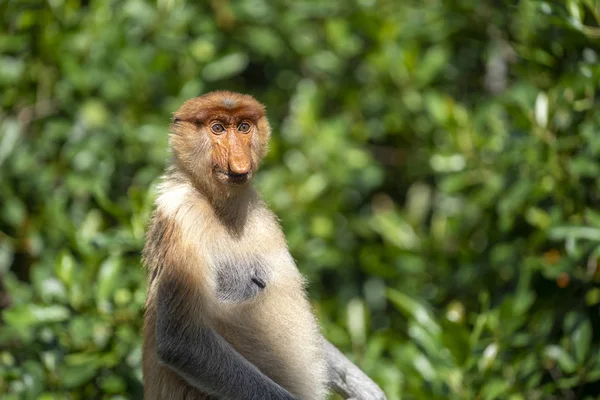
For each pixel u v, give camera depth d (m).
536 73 20.28
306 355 14.21
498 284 20.80
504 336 17.84
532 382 17.50
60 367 18.02
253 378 13.30
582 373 17.47
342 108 25.89
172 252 13.52
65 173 22.34
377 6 24.98
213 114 14.09
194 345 13.23
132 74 22.42
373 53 24.47
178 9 23.31
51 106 22.86
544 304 18.66
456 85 25.73
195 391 13.76
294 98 24.42
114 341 18.12
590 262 18.36
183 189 14.09
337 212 24.36
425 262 22.48
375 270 22.30
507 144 19.84
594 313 18.39
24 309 17.80
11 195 21.66
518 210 20.02
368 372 18.48
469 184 21.41
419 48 25.33
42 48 22.31
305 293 14.67
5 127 21.67
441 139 23.95
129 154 22.70
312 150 23.66
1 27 22.58
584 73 18.22
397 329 22.62
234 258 14.12
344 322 21.25
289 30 25.38
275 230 14.66
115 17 22.81
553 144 18.83
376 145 27.08
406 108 24.59
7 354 18.55
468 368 17.45
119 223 21.47
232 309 13.90
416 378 17.80
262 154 14.66
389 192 26.88
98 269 18.78
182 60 23.44
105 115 22.34
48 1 22.45
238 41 25.20
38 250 21.28
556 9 18.19
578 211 18.80
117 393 17.77
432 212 26.56
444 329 17.53
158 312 13.43
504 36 23.77
